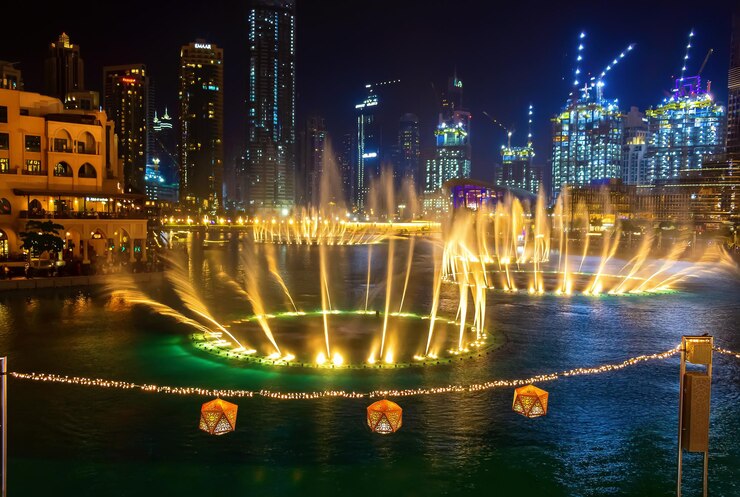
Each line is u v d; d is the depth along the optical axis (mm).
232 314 51250
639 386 30297
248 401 27609
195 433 24000
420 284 75375
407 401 27734
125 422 25094
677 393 29266
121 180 97812
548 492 19750
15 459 21734
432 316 51031
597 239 177375
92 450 22484
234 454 22219
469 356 36156
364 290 69375
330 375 31734
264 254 126688
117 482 20141
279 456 22062
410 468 21250
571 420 25641
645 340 41156
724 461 21984
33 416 25719
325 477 20562
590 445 23219
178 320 47219
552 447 23000
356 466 21344
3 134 78250
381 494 19531
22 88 126250
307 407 26844
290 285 73500
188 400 27703
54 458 21844
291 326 45906
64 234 79688
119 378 31016
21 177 79188
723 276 84250
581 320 48906
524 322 48031
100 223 82062
